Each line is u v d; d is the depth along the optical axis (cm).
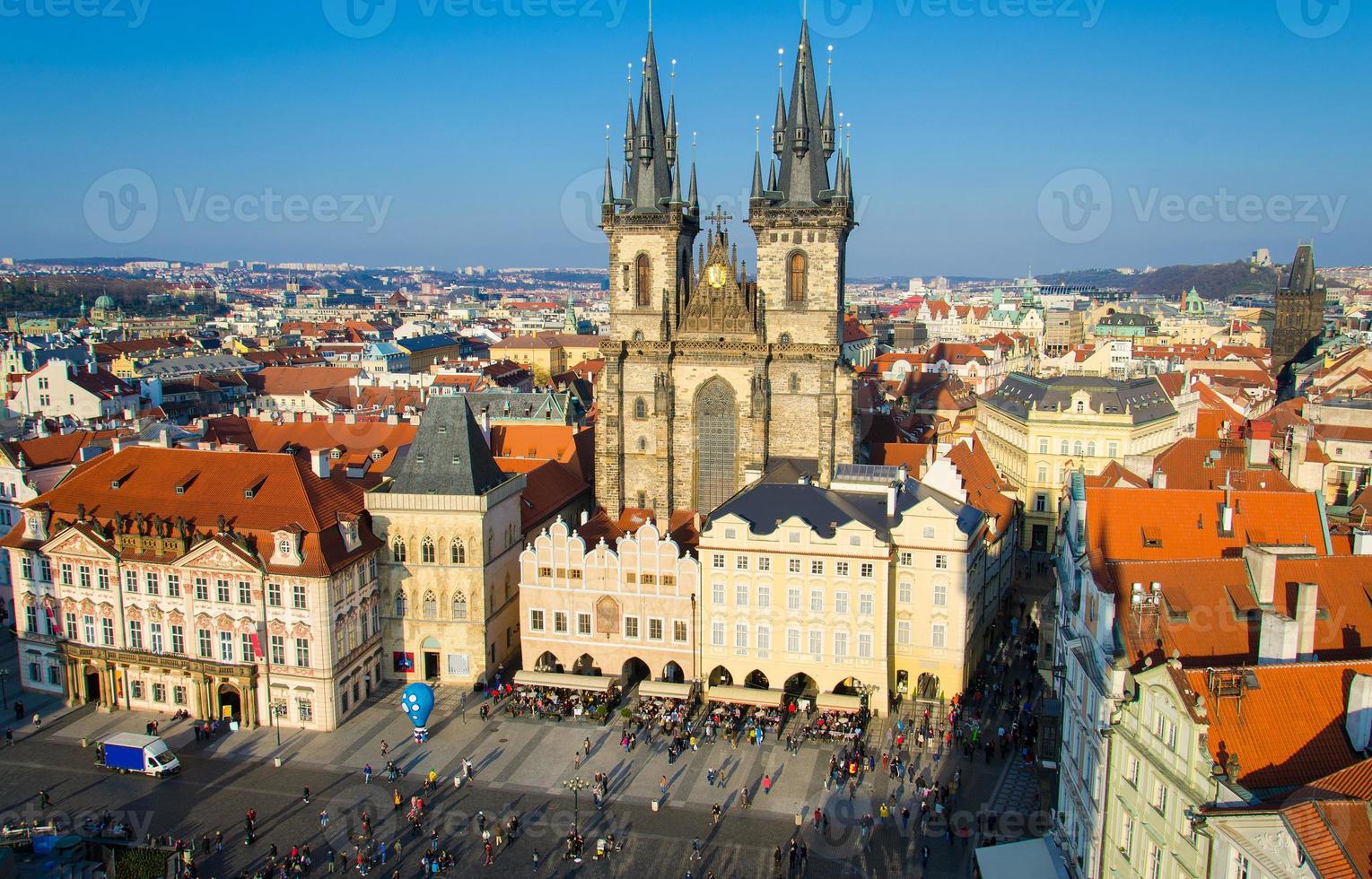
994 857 8281
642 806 9925
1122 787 6762
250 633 11625
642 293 15712
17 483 13988
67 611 12269
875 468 13900
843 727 11275
